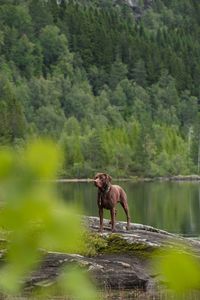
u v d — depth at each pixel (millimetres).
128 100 158625
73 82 158875
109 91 159000
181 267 1397
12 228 1360
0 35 158500
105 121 135125
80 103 143875
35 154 1325
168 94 162250
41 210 1334
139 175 106438
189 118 157750
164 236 14938
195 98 161250
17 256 1409
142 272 12539
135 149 107375
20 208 1330
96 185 14102
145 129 109125
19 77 147750
